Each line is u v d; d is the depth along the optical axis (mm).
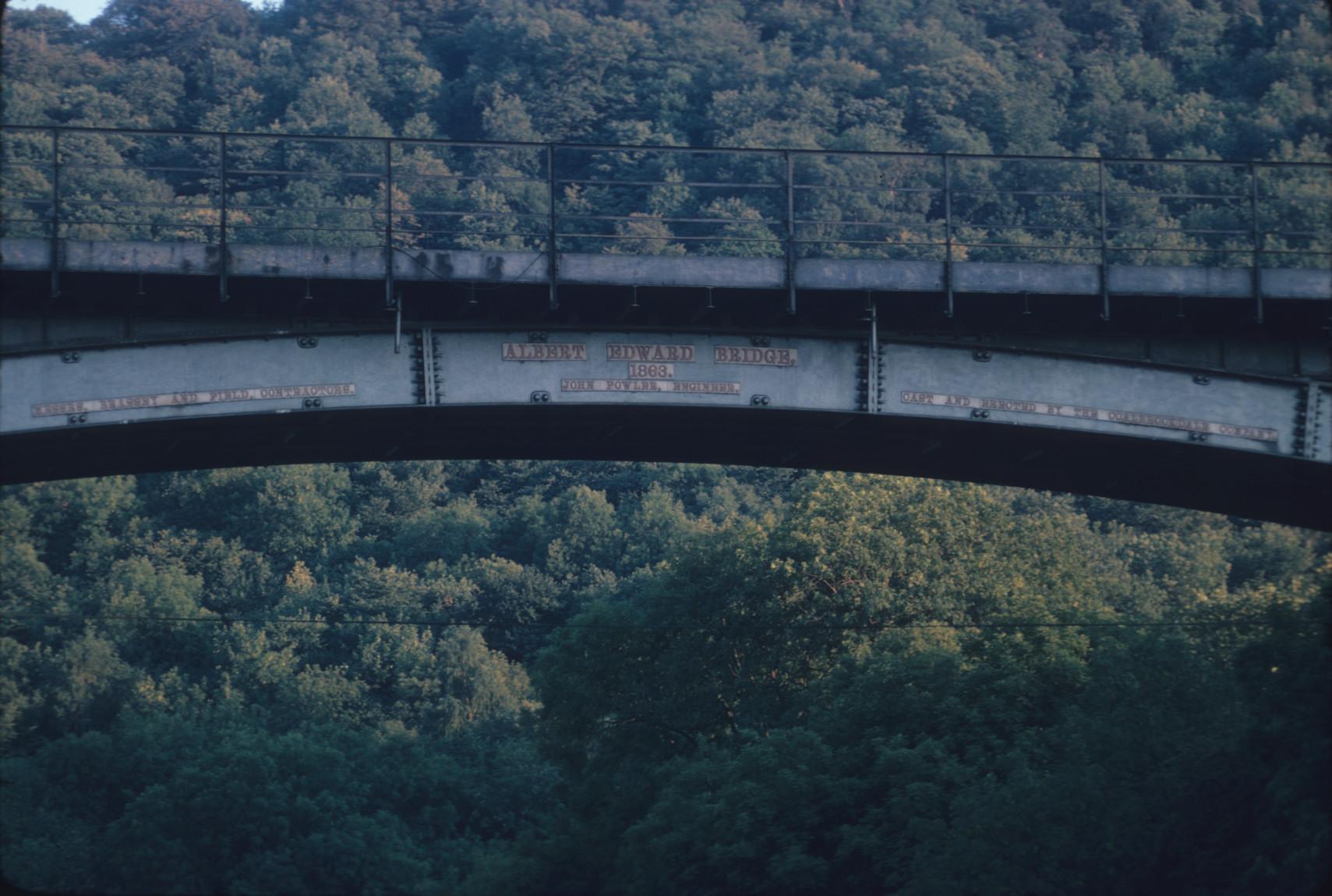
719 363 28906
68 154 124938
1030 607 50375
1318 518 34594
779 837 42656
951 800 40156
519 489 136125
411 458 32625
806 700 53500
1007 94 134625
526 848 55500
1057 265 28562
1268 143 120500
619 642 59219
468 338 28266
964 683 45594
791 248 28016
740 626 58625
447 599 114375
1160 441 29766
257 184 135000
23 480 31125
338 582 118500
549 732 59562
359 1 164625
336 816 73000
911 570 59250
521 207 127438
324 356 27797
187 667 103500
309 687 99188
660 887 44906
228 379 27422
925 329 29406
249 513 123250
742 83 147000
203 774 70500
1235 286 28766
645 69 150000
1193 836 34750
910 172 126188
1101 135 128125
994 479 34188
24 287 26516
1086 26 156250
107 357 27000
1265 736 34656
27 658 95125
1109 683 40531
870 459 33375
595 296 28375
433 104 149875
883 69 148000
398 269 27172
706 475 133500
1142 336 29922
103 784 77000
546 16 156125
